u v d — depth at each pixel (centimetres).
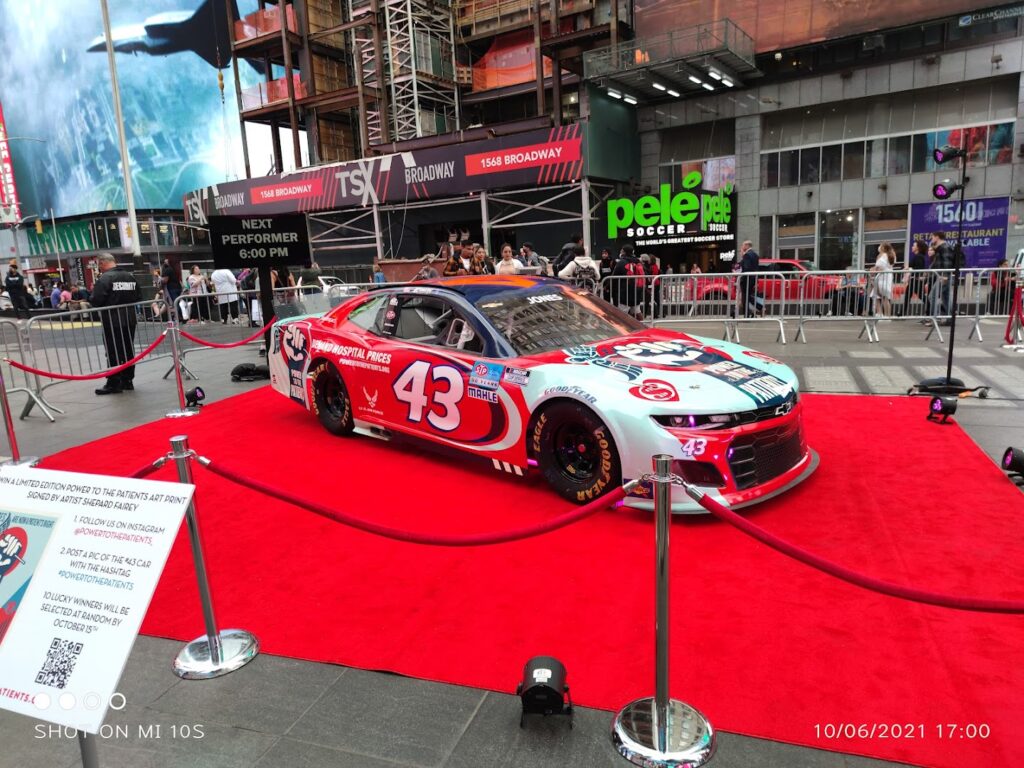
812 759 210
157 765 222
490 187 2184
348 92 2800
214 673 268
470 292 496
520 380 426
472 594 322
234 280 1600
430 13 2786
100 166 5894
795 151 2236
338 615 310
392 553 370
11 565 206
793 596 308
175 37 5747
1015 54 1873
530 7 2708
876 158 2120
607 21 2470
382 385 525
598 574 335
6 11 6028
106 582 192
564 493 420
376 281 1764
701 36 1917
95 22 5691
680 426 375
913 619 285
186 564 370
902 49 2009
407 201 2403
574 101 2830
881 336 1030
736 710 234
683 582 324
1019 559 329
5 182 6438
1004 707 230
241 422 670
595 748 220
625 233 2111
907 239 2100
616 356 439
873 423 574
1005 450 484
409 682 258
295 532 403
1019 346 871
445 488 458
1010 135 1928
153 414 731
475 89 2978
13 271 2577
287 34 2881
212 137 6028
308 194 2547
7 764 228
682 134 2395
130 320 855
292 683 261
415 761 217
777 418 400
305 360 606
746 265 1248
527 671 234
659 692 221
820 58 2122
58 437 652
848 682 246
